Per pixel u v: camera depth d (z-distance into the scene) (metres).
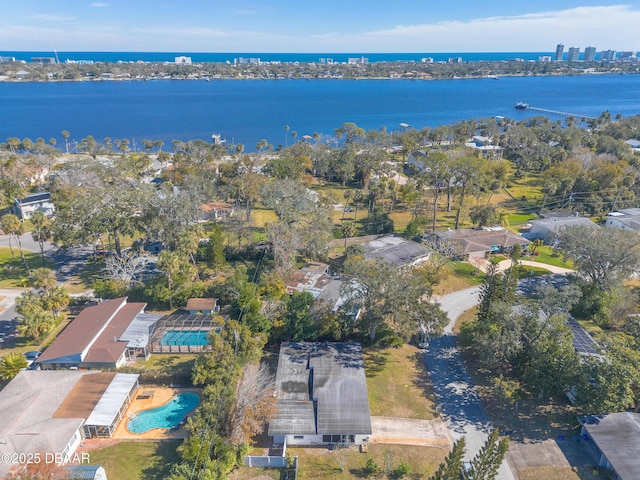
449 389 56.34
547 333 55.12
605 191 121.50
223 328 57.66
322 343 61.72
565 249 78.38
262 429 49.31
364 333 64.62
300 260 91.44
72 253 94.25
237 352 54.75
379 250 91.00
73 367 57.34
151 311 72.25
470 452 46.50
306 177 144.38
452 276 86.25
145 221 85.06
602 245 71.94
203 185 114.50
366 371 59.06
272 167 136.25
